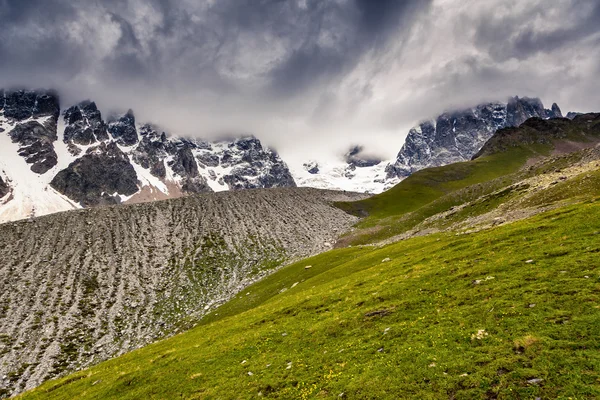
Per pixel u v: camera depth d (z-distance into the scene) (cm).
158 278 10788
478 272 3031
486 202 8262
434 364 1936
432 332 2291
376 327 2695
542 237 3394
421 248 5453
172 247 12938
